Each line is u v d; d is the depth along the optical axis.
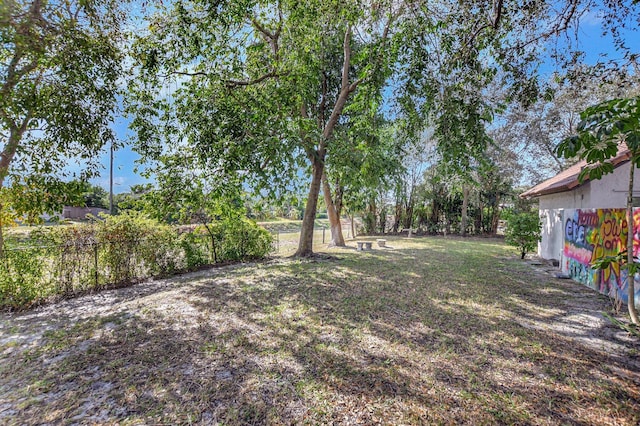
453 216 21.09
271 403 2.46
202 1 5.90
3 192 5.57
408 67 6.62
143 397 2.56
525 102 5.46
